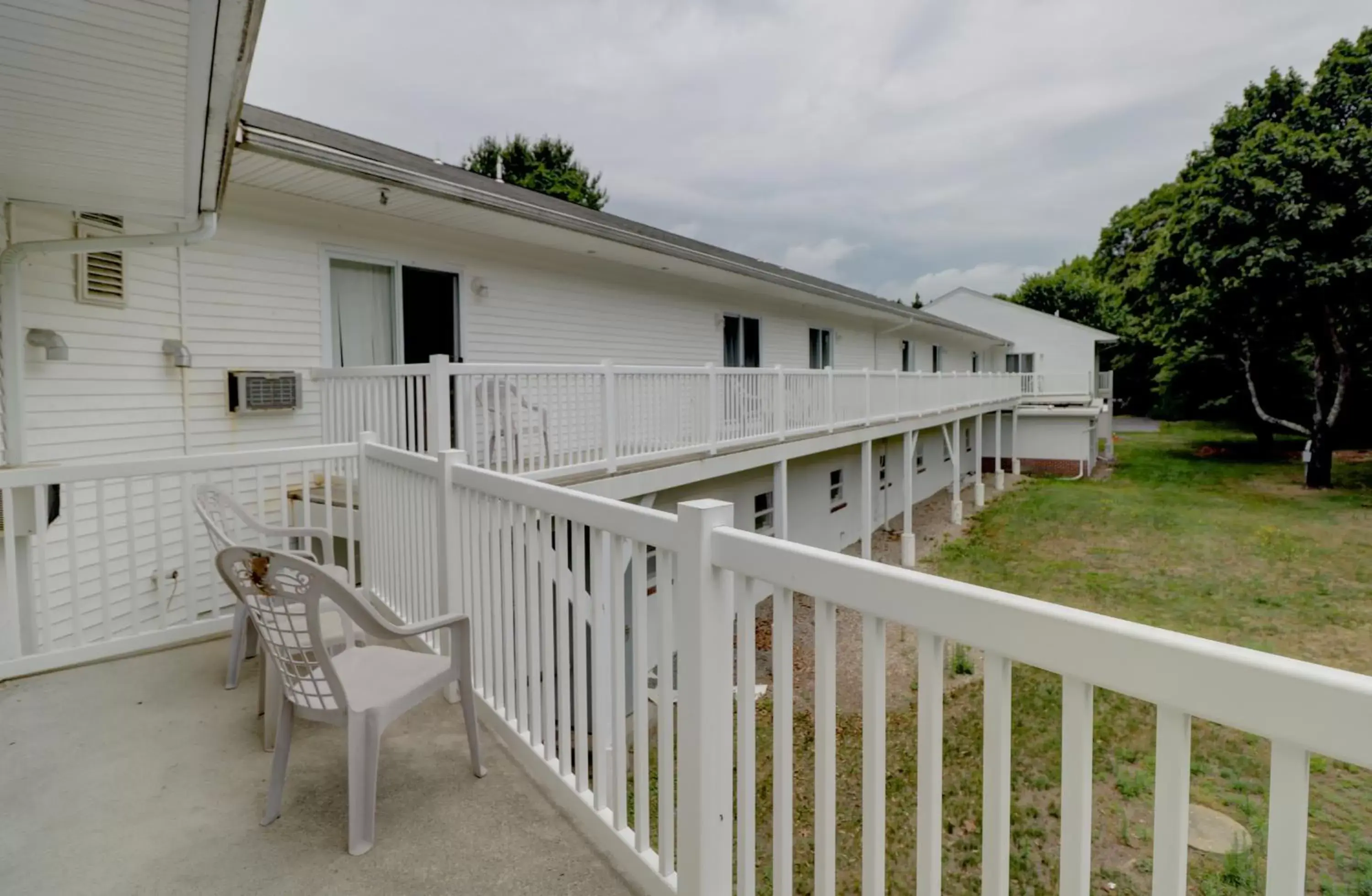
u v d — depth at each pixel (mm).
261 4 1886
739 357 11945
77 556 3439
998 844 1046
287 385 5652
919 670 1146
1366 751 692
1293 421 22391
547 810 2176
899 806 4152
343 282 6266
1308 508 14242
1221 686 808
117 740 2625
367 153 5668
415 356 6832
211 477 3969
